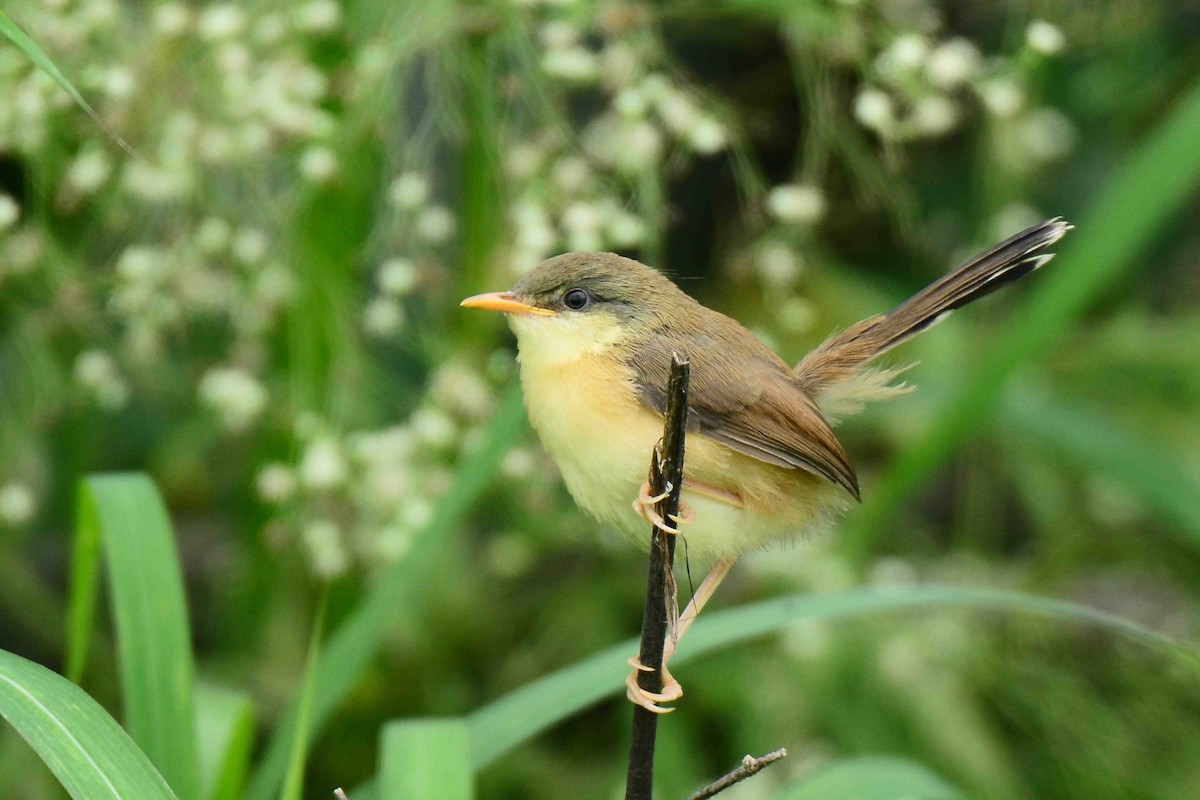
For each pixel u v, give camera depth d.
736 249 11.55
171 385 10.34
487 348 9.95
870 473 12.78
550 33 8.70
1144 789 11.14
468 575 12.13
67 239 10.17
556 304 7.11
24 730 5.08
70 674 7.18
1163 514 11.01
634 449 6.77
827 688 11.09
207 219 9.48
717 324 7.27
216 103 8.98
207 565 12.92
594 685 6.99
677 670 11.44
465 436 9.27
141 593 6.61
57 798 10.16
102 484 6.89
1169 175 9.15
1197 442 12.07
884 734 10.93
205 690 7.16
